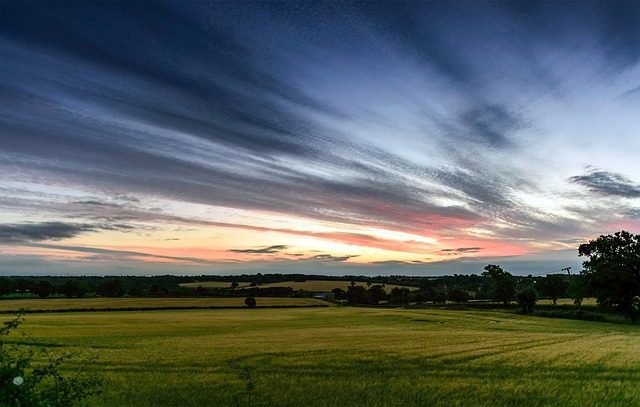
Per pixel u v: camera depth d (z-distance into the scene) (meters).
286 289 181.38
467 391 19.58
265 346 37.66
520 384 20.88
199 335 50.56
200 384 21.08
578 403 17.50
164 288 174.75
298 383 21.39
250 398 18.27
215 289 184.62
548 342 40.53
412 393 19.30
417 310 112.56
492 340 42.81
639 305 73.00
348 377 22.94
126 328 61.03
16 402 9.14
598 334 50.91
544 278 115.62
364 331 56.62
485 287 179.12
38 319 78.88
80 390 10.89
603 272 72.94
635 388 19.84
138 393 19.27
